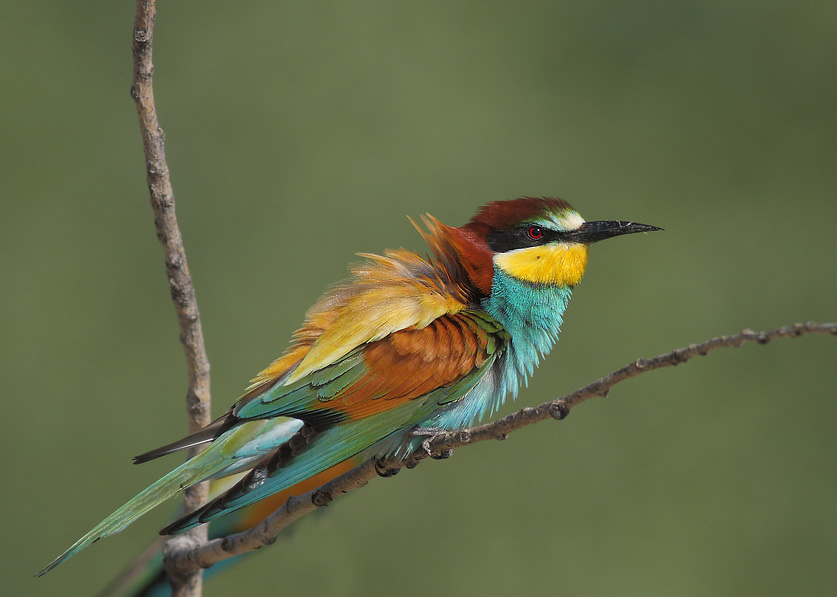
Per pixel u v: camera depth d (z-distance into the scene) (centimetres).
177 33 1371
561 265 771
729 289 1289
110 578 1140
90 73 1364
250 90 1369
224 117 1355
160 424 1237
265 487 627
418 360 690
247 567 1106
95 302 1283
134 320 1284
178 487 639
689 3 1406
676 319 1270
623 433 1216
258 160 1341
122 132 1352
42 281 1279
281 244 1311
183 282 641
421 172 1347
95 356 1255
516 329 761
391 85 1377
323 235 1319
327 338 689
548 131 1368
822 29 1385
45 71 1345
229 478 782
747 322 1274
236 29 1388
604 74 1390
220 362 1262
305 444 650
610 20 1405
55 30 1362
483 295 751
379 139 1357
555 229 772
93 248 1304
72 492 1192
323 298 730
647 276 1288
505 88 1384
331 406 677
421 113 1366
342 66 1380
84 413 1233
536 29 1409
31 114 1330
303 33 1388
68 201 1316
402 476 1164
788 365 1241
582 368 1252
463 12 1407
